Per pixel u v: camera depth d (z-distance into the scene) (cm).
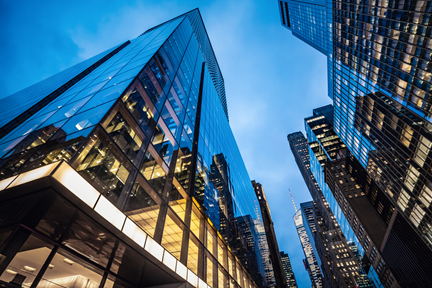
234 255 3052
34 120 1681
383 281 12812
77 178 951
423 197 5325
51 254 968
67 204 921
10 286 798
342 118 8775
